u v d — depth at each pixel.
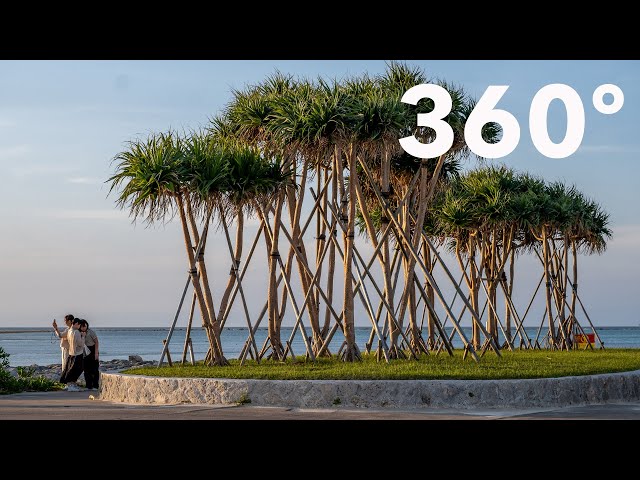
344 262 19.33
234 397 14.12
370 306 18.67
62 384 21.11
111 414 12.87
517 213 28.23
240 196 18.36
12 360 63.31
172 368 17.42
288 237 19.58
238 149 18.84
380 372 15.05
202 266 18.61
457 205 27.42
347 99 18.53
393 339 20.45
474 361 19.22
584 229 30.89
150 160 17.67
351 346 19.03
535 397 14.05
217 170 17.94
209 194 18.14
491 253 29.70
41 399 16.45
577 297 31.92
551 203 29.48
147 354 69.25
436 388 13.73
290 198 21.75
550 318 31.09
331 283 22.48
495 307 29.08
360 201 20.06
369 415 12.77
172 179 17.62
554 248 32.56
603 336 152.38
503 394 13.88
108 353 72.94
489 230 29.16
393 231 23.14
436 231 29.44
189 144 18.55
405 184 23.67
